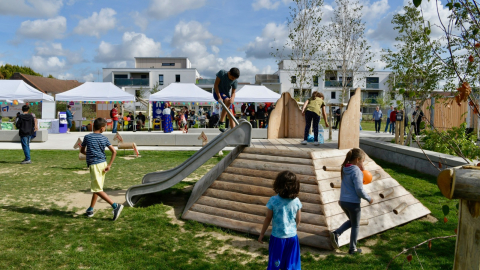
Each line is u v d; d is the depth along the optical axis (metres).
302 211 5.05
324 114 7.31
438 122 13.27
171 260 4.25
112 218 5.81
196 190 6.75
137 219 5.80
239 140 6.20
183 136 16.56
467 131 13.24
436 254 4.48
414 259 4.33
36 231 5.06
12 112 23.86
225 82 6.66
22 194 7.15
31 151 13.48
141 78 61.28
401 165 10.66
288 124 8.73
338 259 4.36
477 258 1.68
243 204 5.50
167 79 60.69
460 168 1.71
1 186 7.79
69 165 10.66
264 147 6.21
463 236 1.73
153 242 4.82
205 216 5.68
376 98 54.53
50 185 8.02
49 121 21.89
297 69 22.73
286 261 3.50
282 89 58.97
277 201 3.58
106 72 59.84
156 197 7.35
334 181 5.39
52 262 4.07
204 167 10.70
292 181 3.57
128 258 4.27
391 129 23.92
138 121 25.12
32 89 22.50
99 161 5.70
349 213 4.44
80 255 4.27
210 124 24.16
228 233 5.25
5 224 5.31
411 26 10.84
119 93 23.97
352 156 4.46
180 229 5.39
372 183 5.88
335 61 22.58
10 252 4.26
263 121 24.33
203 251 4.57
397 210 5.39
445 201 6.82
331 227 4.78
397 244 4.84
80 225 5.41
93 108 33.84
